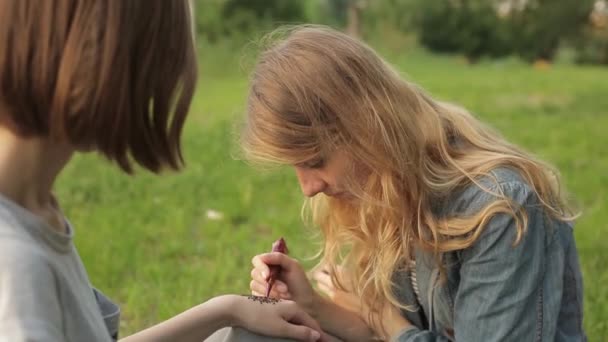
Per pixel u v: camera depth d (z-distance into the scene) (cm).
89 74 79
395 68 134
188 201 314
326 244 147
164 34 84
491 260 121
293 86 118
